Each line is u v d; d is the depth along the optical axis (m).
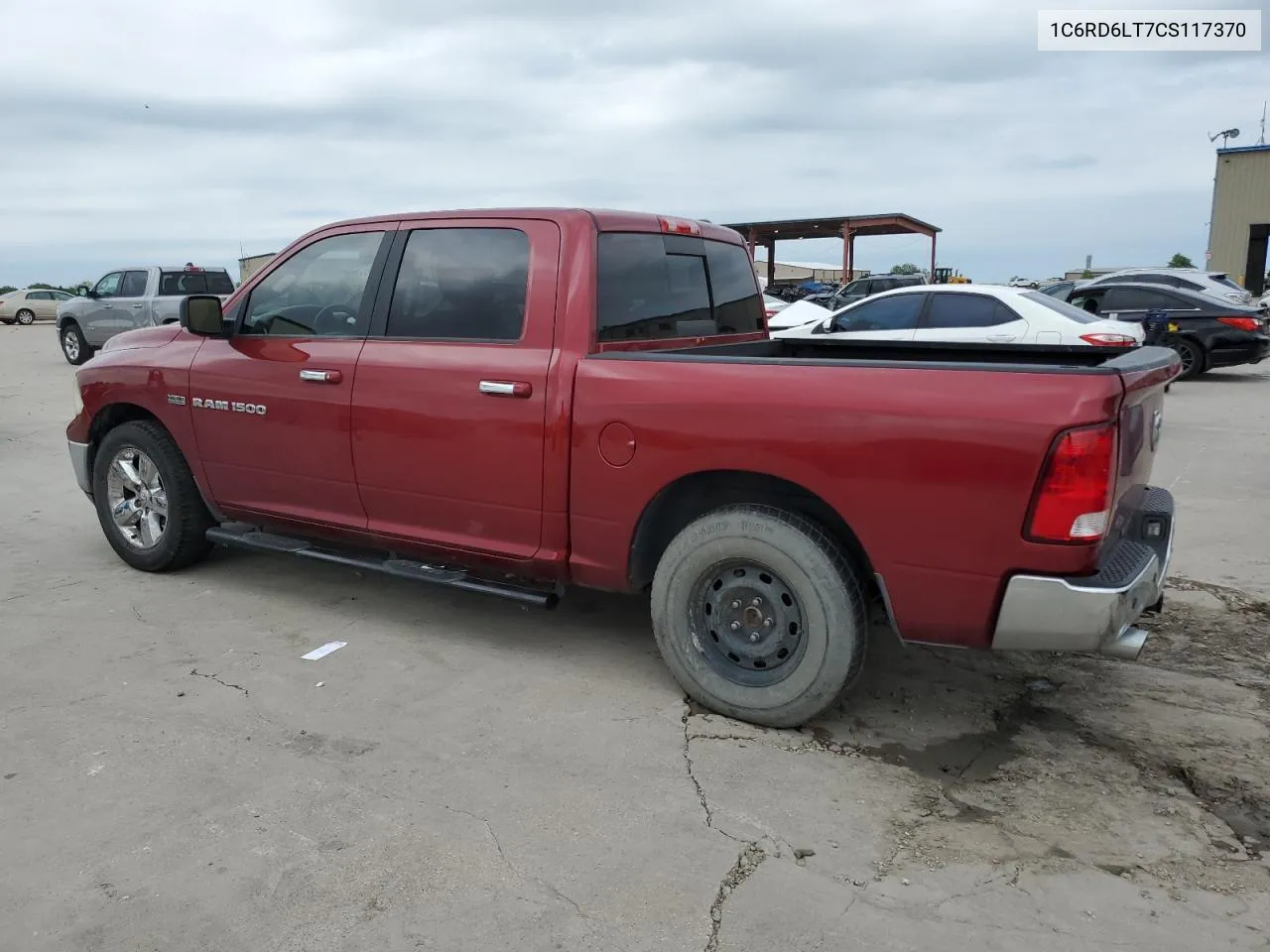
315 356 4.28
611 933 2.37
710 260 4.60
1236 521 6.29
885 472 3.03
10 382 14.90
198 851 2.70
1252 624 4.47
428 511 4.07
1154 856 2.70
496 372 3.76
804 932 2.38
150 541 5.16
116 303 16.70
